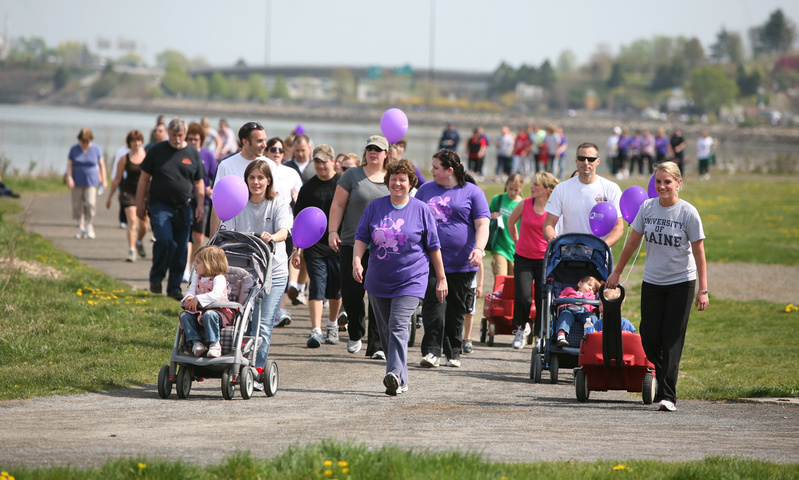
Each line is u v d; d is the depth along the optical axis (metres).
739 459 16.55
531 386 25.66
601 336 23.06
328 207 30.77
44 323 29.78
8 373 23.92
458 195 26.84
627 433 19.33
